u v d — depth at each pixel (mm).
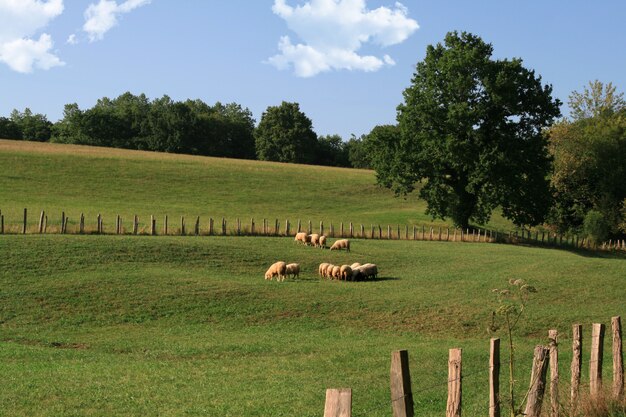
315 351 23984
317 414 15141
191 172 99688
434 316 30734
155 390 17359
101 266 37188
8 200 69375
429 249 56500
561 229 91000
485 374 20062
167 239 47000
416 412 15484
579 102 96812
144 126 181875
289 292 34406
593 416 12555
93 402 16000
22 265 35531
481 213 73312
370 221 80500
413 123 73438
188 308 30828
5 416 14617
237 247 47125
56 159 95250
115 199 77812
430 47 75062
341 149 198875
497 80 69562
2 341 24766
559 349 24516
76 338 25844
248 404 16016
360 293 35000
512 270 43688
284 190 95938
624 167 87812
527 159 71562
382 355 22984
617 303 34750
